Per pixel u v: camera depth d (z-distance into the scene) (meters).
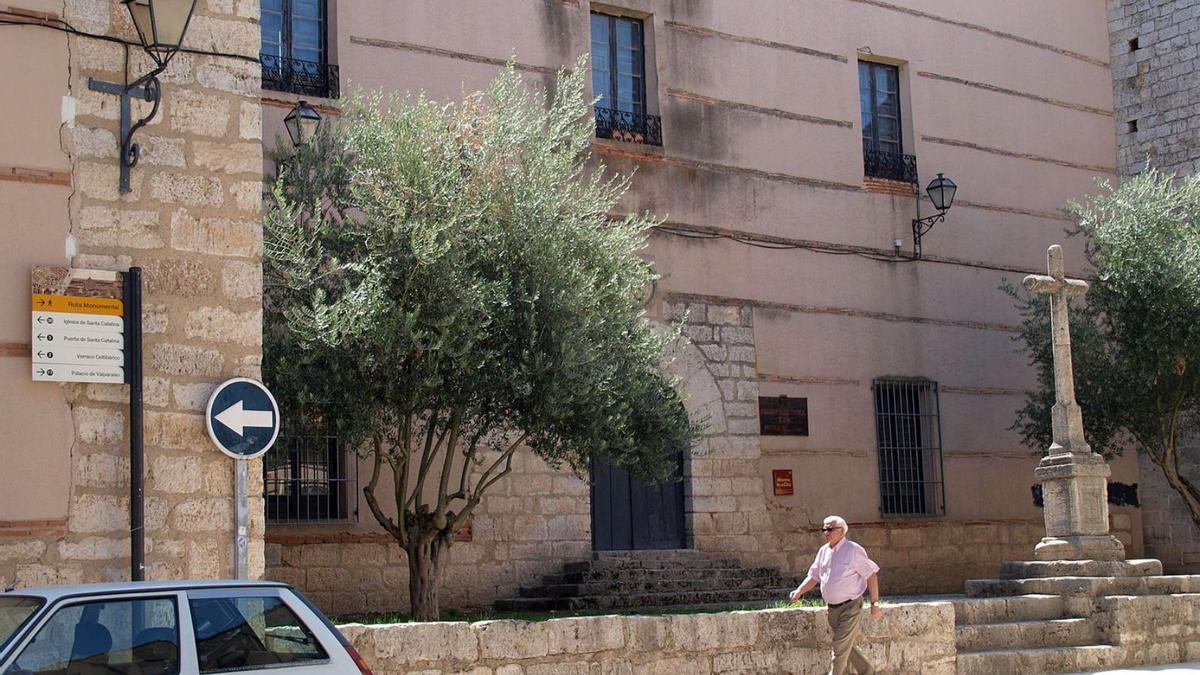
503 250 12.91
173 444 9.51
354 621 13.35
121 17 9.67
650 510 18.72
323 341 11.95
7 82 9.23
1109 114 24.89
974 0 23.19
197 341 9.70
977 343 22.03
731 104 19.98
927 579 20.67
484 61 17.69
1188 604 15.69
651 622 11.56
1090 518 16.19
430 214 12.76
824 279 20.52
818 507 19.88
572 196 14.64
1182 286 19.59
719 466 19.00
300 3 16.42
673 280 18.91
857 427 20.50
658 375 15.18
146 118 9.56
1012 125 23.30
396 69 16.92
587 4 18.81
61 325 9.16
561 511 17.58
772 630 12.33
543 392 12.81
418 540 13.50
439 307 12.41
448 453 13.50
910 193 21.72
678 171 19.23
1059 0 24.50
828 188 20.80
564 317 12.95
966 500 21.39
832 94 21.14
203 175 9.86
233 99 10.05
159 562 9.36
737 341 19.42
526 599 16.45
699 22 19.88
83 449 9.21
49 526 9.04
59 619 6.73
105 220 9.45
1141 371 20.14
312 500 15.68
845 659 12.09
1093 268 23.84
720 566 18.61
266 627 7.34
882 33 21.89
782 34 20.75
